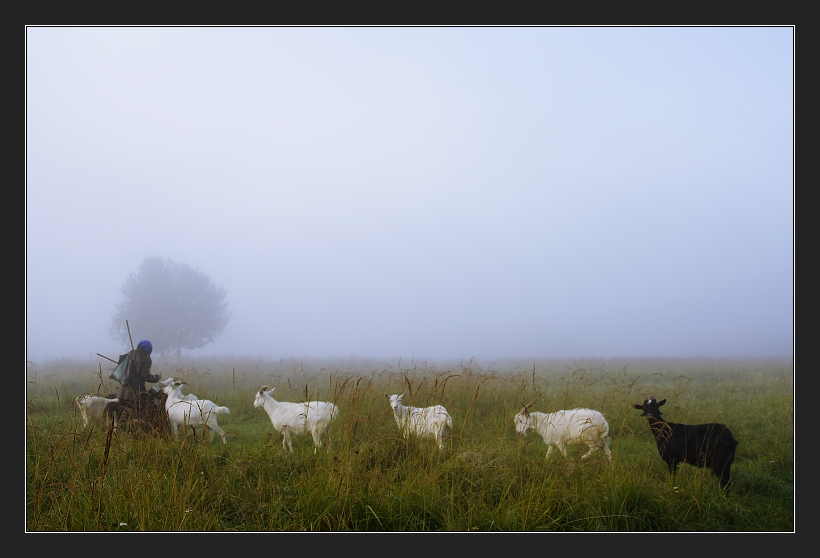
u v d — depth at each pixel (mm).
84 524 5953
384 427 8891
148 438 7715
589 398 12570
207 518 5906
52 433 8852
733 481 7043
